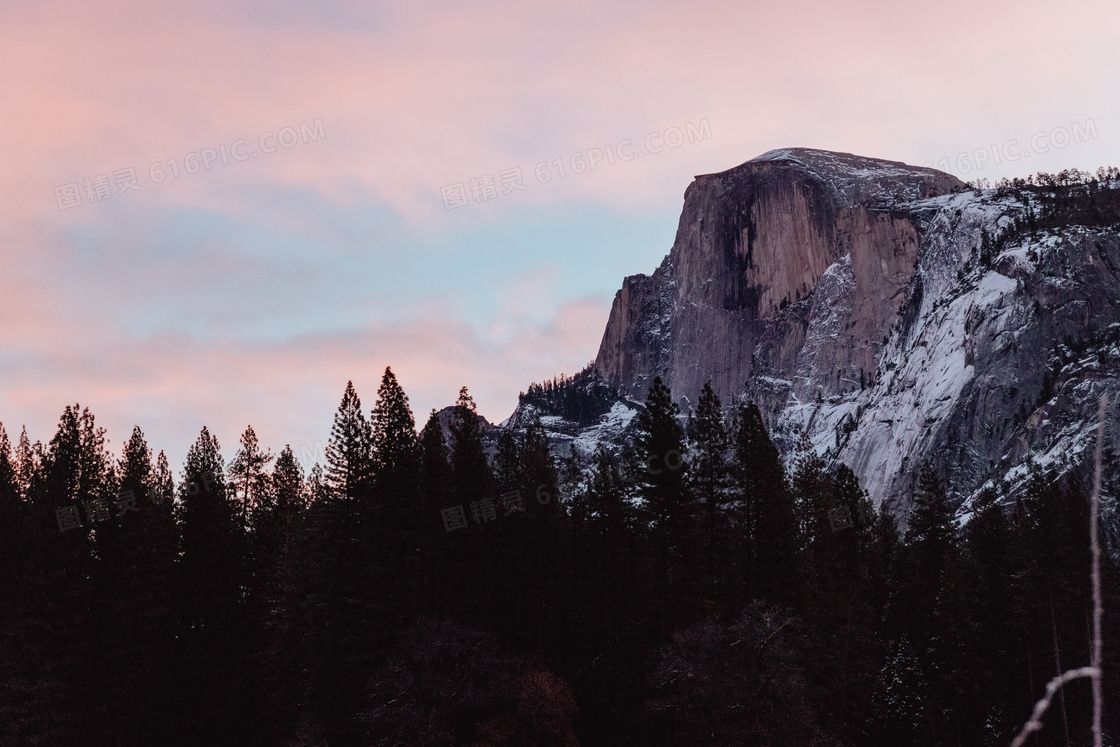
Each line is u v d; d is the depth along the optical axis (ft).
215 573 256.32
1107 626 229.45
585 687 236.84
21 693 210.79
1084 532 236.43
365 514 234.38
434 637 199.62
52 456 246.27
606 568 245.45
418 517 233.14
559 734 195.11
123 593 232.73
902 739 254.88
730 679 191.62
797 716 191.11
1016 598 254.06
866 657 248.11
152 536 242.58
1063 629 237.25
